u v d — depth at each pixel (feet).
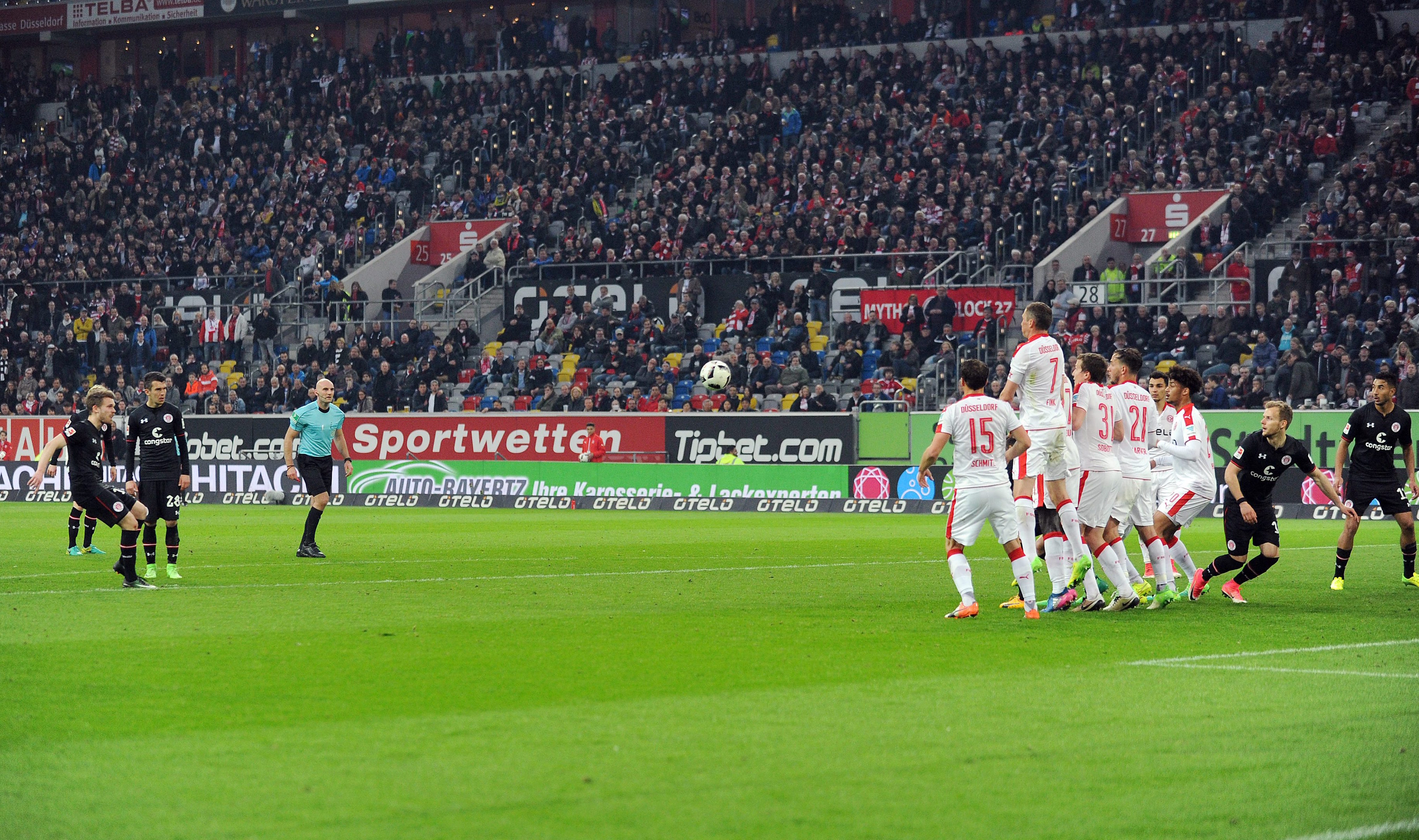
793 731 43.14
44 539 141.18
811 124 279.69
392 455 225.97
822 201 257.55
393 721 44.57
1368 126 241.14
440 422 223.10
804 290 237.45
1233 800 35.42
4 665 56.03
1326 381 194.90
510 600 81.82
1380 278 208.54
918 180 255.09
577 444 216.13
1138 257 243.19
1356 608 79.25
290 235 300.61
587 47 317.42
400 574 99.60
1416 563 112.06
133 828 32.42
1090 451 76.69
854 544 132.16
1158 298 222.48
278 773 37.52
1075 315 215.10
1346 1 245.45
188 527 160.66
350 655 58.90
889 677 53.36
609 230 268.00
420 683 51.65
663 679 52.85
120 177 322.75
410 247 289.94
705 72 297.94
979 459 72.54
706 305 251.19
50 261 306.96
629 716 45.42
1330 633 67.36
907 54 280.72
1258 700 48.65
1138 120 255.09
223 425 232.32
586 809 34.06
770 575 99.14
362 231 299.58
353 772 37.78
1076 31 277.64
